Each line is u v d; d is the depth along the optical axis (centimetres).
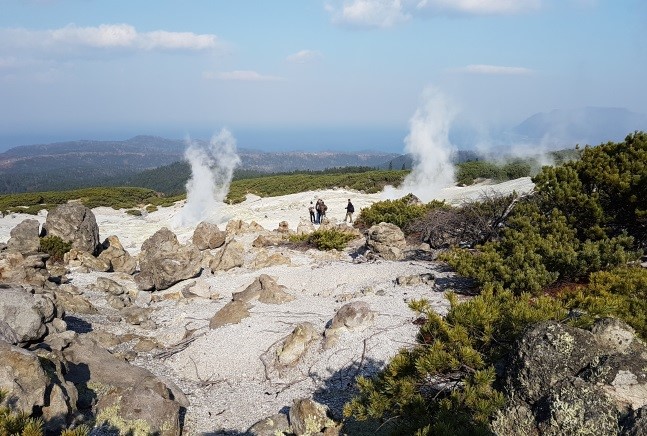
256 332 1233
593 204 1380
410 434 561
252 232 2700
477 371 567
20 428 501
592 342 498
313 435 739
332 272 1745
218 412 908
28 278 1548
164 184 15500
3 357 701
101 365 1010
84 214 2241
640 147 1477
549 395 468
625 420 409
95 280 1836
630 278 966
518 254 1240
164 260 1873
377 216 2608
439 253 1772
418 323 1110
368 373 935
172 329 1312
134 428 761
